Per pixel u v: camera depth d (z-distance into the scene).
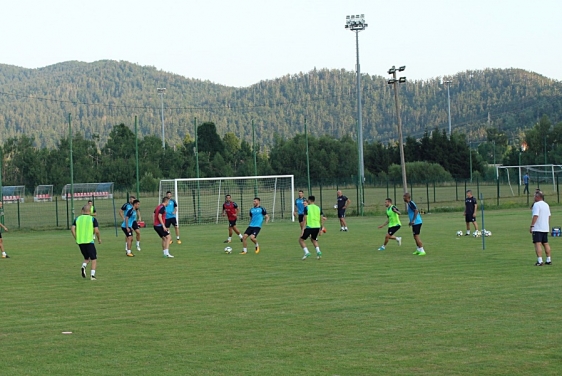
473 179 86.50
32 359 9.47
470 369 8.56
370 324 11.23
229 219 26.25
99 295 14.80
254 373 8.57
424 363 8.88
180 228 36.91
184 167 83.69
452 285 15.05
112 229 37.34
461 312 12.03
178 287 15.70
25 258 22.86
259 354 9.50
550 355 9.12
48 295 14.93
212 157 94.19
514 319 11.37
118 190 83.69
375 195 67.31
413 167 84.25
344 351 9.57
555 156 92.56
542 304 12.64
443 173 84.94
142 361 9.26
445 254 21.20
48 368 9.00
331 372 8.55
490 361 8.89
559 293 13.80
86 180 86.12
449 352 9.38
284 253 22.69
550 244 23.50
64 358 9.49
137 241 24.73
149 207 55.88
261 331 10.91
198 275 17.69
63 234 35.03
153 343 10.26
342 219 31.80
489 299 13.23
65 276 18.06
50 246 27.52
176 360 9.27
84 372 8.78
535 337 10.12
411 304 12.89
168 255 22.28
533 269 17.42
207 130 96.94
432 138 96.38
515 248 22.55
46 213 55.91
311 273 17.58
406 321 11.40
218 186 47.53
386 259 20.30
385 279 16.19
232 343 10.17
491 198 57.34
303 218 20.80
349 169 89.31
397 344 9.88
